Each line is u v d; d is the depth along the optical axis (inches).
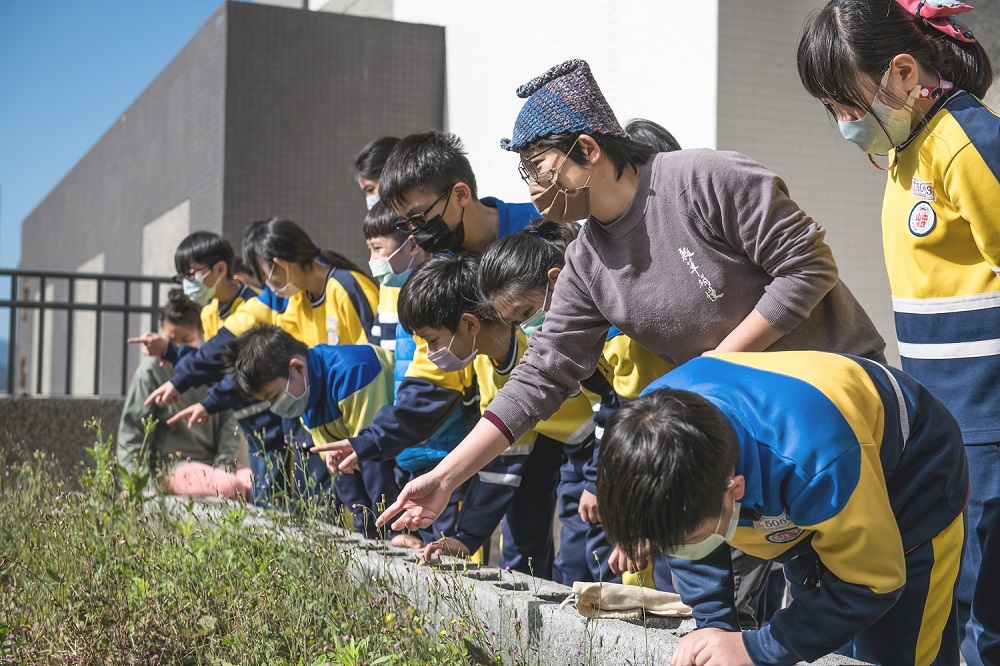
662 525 68.9
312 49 378.0
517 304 124.9
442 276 134.8
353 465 140.5
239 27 370.0
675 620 103.0
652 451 68.9
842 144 249.1
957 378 105.0
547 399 111.0
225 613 119.5
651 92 262.2
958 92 101.1
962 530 87.3
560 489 149.1
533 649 107.7
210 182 382.9
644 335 107.3
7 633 114.4
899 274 110.3
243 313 221.8
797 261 95.7
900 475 83.4
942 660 89.3
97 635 116.4
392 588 126.4
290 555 131.9
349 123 381.7
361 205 385.1
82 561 135.9
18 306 320.5
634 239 103.1
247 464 279.9
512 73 331.9
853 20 98.7
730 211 97.4
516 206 150.6
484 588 118.7
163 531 149.1
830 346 102.5
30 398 305.6
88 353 588.4
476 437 109.7
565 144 100.4
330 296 197.3
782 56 243.4
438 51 386.3
